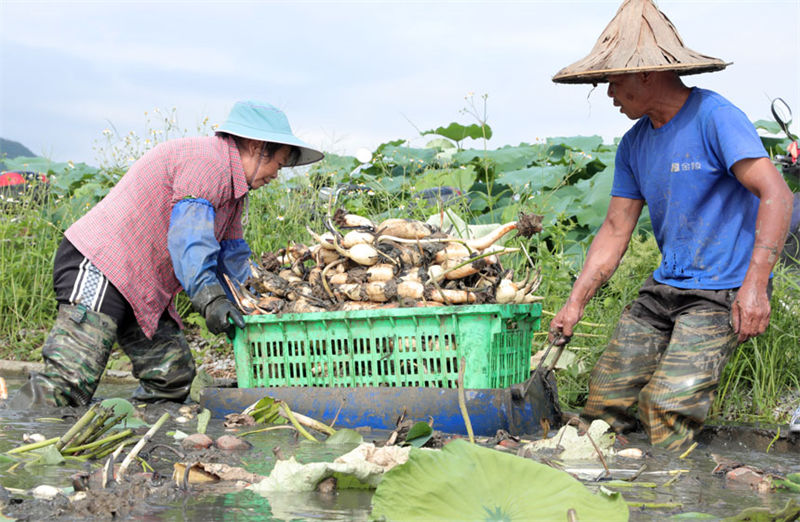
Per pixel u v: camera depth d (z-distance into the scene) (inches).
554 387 151.3
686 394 129.3
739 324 125.9
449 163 315.9
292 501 83.4
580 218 261.0
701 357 130.8
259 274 149.2
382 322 135.2
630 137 147.4
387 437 124.7
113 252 151.6
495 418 126.4
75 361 149.6
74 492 84.9
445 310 129.9
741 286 128.0
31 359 237.5
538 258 208.4
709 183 133.0
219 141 155.8
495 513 72.2
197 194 149.9
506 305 130.4
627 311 149.1
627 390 142.9
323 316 137.6
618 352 144.9
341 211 152.0
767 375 162.4
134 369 166.9
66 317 151.0
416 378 134.2
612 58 133.0
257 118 156.5
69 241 153.0
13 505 79.4
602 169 314.8
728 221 133.9
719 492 93.6
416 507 73.2
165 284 160.6
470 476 75.6
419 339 132.6
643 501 87.6
